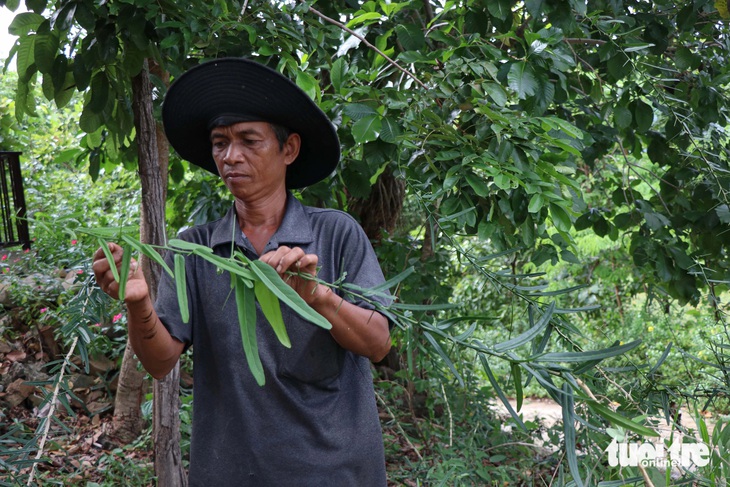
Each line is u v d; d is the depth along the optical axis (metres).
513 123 1.94
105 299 1.73
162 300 1.43
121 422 3.82
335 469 1.39
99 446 3.67
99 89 2.23
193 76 1.42
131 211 6.37
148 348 1.34
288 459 1.37
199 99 1.44
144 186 2.25
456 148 2.05
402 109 2.12
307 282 1.14
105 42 2.02
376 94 2.10
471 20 2.44
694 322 5.70
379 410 4.08
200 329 1.46
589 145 2.78
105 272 1.18
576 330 1.39
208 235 1.50
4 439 1.60
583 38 2.77
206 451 1.44
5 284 4.52
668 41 3.21
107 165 3.62
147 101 2.22
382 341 1.33
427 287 3.28
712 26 3.24
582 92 3.04
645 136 3.27
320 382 1.41
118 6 1.97
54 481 2.43
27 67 2.27
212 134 1.44
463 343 1.09
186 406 3.15
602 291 6.89
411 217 5.21
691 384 1.84
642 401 1.48
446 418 3.46
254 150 1.41
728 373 1.60
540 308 1.38
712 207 2.93
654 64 2.88
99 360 4.30
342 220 1.47
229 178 1.42
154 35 2.09
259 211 1.46
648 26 2.86
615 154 4.63
